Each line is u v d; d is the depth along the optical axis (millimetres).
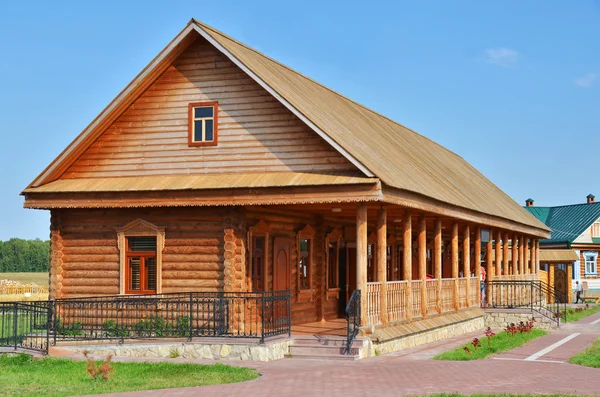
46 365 19812
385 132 33281
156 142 25250
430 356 22766
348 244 31922
